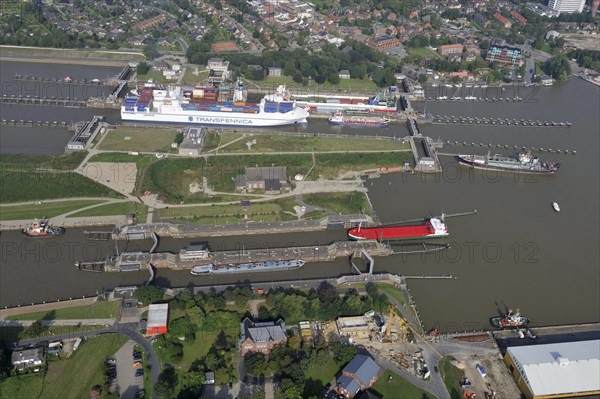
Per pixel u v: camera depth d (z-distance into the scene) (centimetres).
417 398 19812
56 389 19275
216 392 19512
